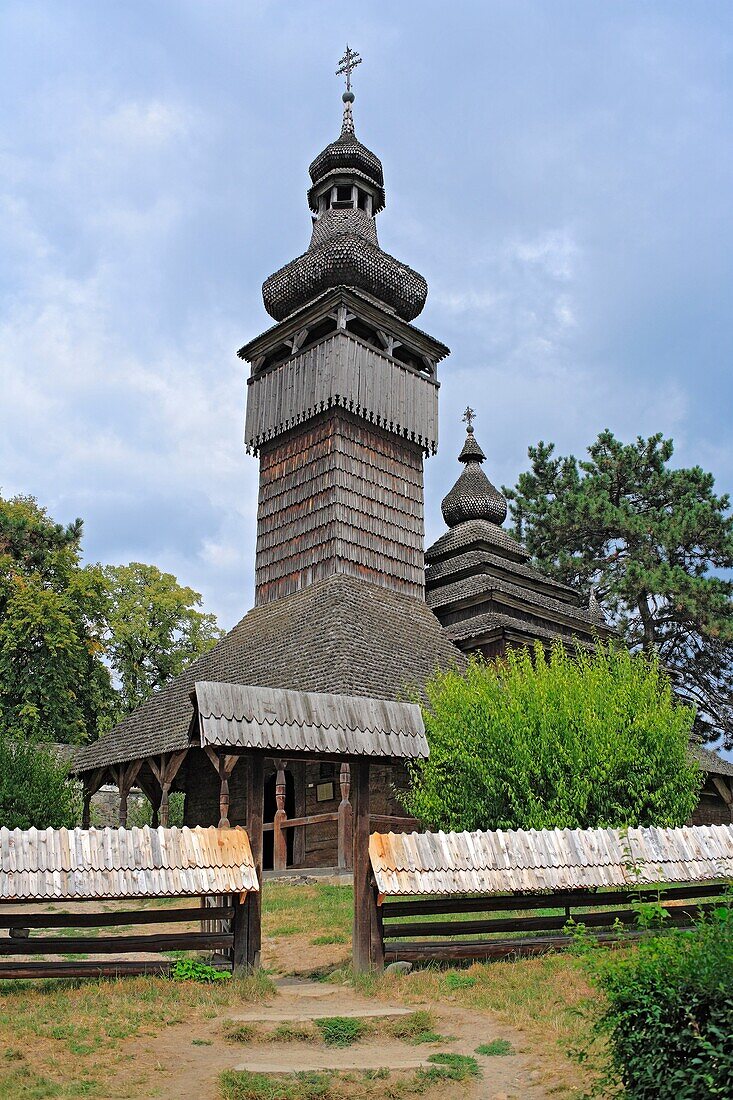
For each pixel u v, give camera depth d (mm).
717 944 5879
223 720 11148
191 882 10812
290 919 16094
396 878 11070
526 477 47031
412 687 23641
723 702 41281
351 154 34500
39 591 38969
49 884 10266
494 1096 7426
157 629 50750
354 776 12039
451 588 32719
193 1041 8812
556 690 18172
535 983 10422
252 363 32969
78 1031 8875
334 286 31625
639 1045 5773
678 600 38688
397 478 30781
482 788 17359
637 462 45750
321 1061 8250
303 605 27969
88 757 29297
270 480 31344
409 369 31656
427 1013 9523
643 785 17297
